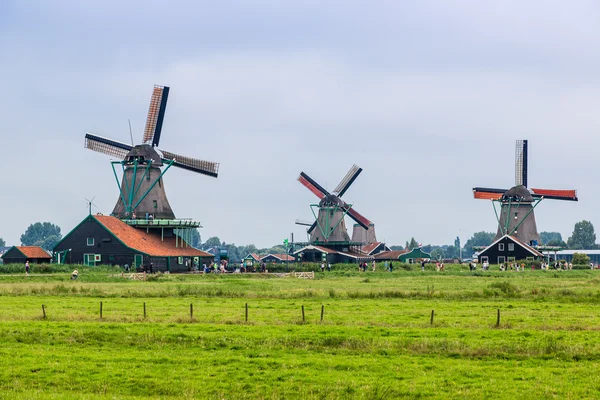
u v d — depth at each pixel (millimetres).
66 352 37000
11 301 58312
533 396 29984
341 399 29797
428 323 44750
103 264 105500
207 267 112375
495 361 35344
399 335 40250
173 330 41344
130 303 56969
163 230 119188
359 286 77000
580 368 33875
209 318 46406
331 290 65625
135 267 101250
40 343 39188
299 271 115438
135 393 30797
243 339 38906
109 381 31969
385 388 30719
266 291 67000
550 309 53188
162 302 58000
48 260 113000
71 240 107062
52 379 32250
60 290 66125
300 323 44781
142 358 35500
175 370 33594
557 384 31391
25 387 31375
